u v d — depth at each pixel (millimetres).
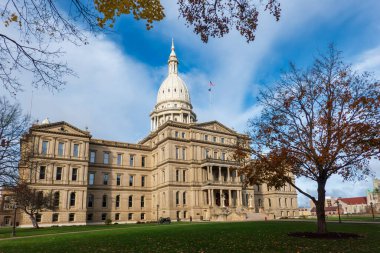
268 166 29266
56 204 72188
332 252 18844
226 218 78375
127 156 95500
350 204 186375
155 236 29016
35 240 30188
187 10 12250
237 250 19625
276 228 35938
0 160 40125
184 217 85125
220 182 88438
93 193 86938
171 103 142500
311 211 171125
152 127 137000
